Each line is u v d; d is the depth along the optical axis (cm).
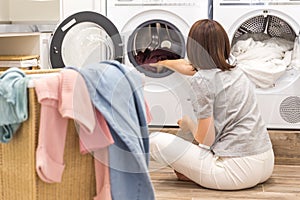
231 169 281
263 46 365
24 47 342
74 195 185
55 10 382
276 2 353
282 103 357
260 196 275
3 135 174
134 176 188
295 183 303
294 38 364
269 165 289
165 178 311
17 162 178
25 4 386
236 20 356
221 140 285
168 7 363
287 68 358
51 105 168
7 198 185
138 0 366
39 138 169
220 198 270
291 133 354
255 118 285
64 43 352
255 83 354
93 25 354
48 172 170
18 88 167
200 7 363
